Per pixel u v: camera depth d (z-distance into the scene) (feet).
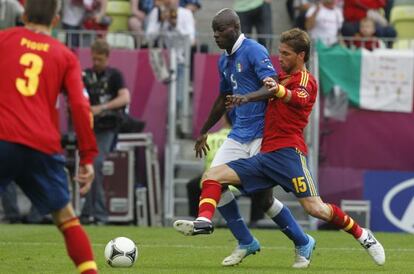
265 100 102.58
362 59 190.60
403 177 187.52
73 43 195.31
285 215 105.29
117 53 191.72
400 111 191.11
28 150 73.20
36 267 102.68
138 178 185.98
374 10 212.43
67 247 74.74
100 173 172.86
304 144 102.58
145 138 183.32
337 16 210.59
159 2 210.38
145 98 191.83
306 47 99.96
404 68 191.01
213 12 232.73
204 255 118.73
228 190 105.60
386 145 191.11
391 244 143.23
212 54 191.42
